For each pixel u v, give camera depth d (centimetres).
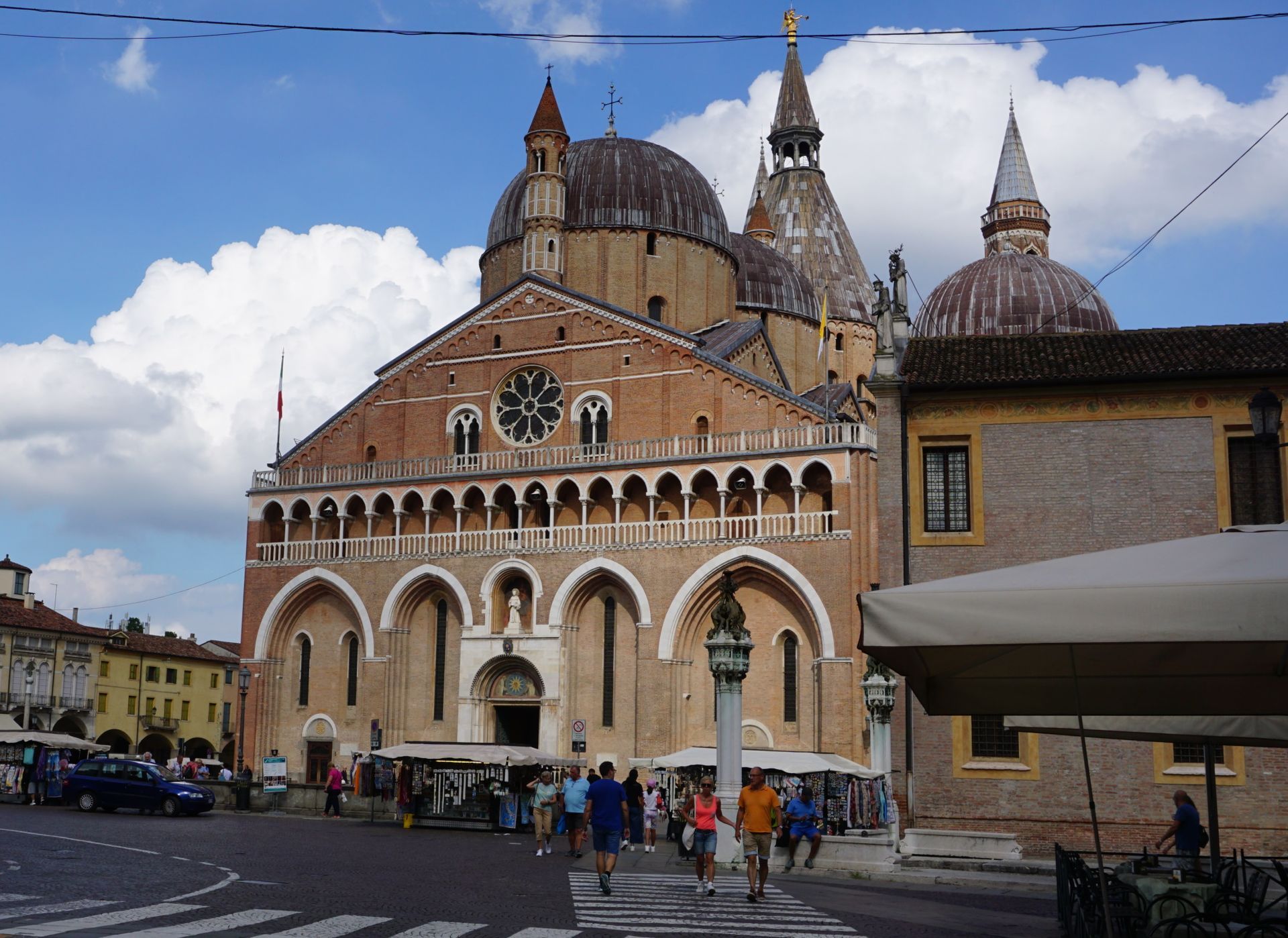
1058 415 4222
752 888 2625
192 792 5453
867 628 1539
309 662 7850
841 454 6525
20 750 6525
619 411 7306
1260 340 4350
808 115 11762
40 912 2075
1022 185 11119
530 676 7200
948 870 3419
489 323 7775
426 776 5388
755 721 6662
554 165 8219
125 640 11825
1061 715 2036
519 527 7288
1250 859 2841
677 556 6831
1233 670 1798
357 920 2091
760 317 9400
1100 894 1812
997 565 4175
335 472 7906
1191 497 4088
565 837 4950
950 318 9481
